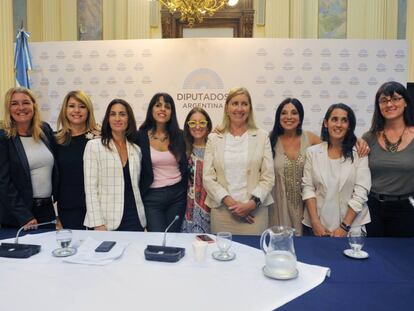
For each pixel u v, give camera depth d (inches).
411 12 182.1
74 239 74.5
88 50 176.9
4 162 94.1
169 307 47.8
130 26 244.2
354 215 92.0
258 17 242.8
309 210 97.1
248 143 100.9
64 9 246.2
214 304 48.6
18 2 232.5
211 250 69.3
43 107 181.2
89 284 54.3
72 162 101.5
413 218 91.1
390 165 91.2
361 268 61.0
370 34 235.1
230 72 171.5
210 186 99.4
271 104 171.8
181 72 173.2
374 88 170.6
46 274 57.7
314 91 171.2
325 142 99.3
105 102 177.9
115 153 94.9
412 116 92.0
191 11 187.8
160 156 104.0
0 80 166.6
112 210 92.7
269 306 48.1
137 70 175.2
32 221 94.3
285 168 106.0
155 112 104.1
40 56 179.5
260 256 66.1
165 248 66.0
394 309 47.2
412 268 60.9
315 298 50.3
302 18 238.8
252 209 96.8
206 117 113.0
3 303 48.8
